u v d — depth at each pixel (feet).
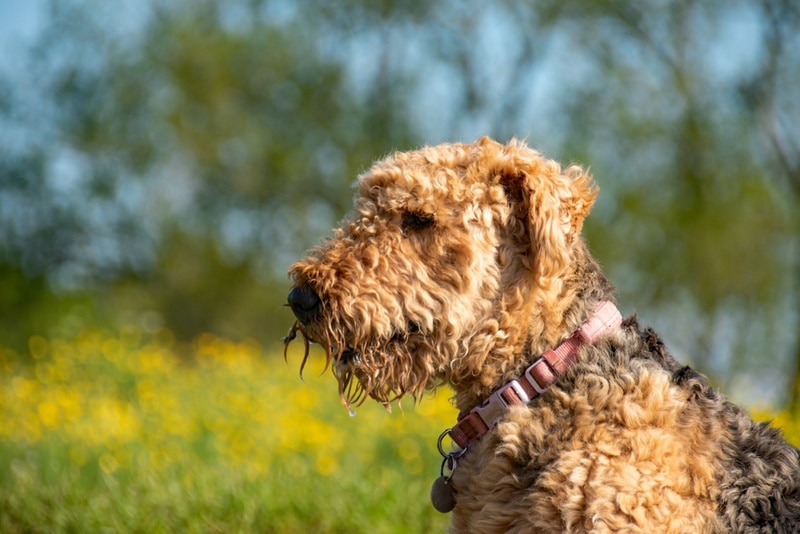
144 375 37.27
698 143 74.23
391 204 12.99
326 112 88.74
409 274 12.67
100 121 90.58
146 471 21.95
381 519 19.43
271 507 19.70
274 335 100.32
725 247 76.95
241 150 91.20
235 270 98.48
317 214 93.86
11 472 23.49
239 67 89.86
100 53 91.76
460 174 13.14
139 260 97.09
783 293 76.38
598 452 11.39
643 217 77.20
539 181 12.52
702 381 12.73
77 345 42.29
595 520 10.96
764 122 68.44
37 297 74.90
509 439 11.97
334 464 22.49
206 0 90.84
